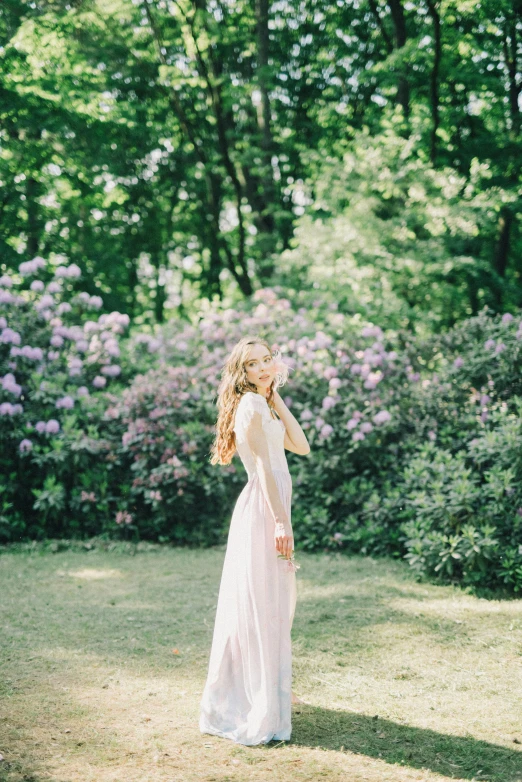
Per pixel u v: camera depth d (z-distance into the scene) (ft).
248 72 46.70
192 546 25.94
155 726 11.18
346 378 26.96
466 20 38.73
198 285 63.62
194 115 47.73
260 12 43.06
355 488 24.95
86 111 41.68
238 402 11.84
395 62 36.94
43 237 47.06
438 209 33.22
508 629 16.14
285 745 10.59
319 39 45.34
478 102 41.93
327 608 17.67
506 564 18.99
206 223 54.95
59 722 11.26
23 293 31.96
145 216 52.90
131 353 31.09
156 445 26.58
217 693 11.14
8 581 20.43
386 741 10.78
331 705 12.15
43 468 27.17
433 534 19.97
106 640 15.28
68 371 29.30
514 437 20.21
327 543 24.71
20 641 15.14
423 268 34.40
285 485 11.33
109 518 26.94
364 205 35.45
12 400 27.27
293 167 48.93
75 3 39.91
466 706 12.11
